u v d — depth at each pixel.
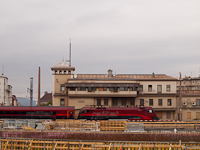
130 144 48.81
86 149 47.44
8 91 140.50
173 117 88.31
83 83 85.19
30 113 78.69
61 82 89.56
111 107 79.69
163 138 53.81
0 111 78.56
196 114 88.75
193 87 144.62
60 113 78.88
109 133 54.47
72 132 55.16
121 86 85.19
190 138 53.75
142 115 78.56
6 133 56.38
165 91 87.88
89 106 84.75
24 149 49.03
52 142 48.38
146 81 88.12
